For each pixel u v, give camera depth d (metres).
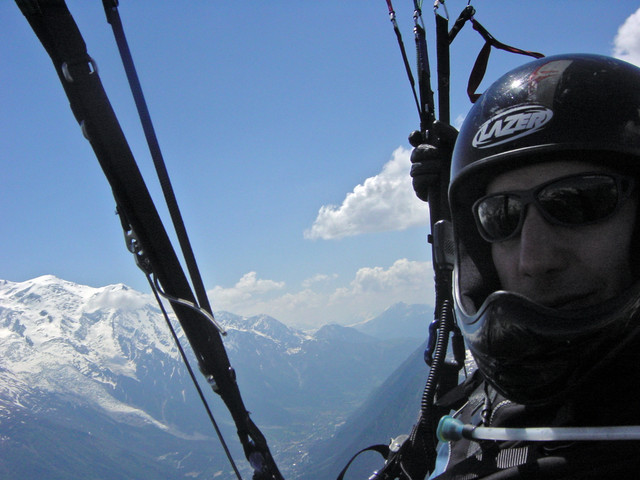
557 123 0.60
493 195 0.64
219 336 0.88
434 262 1.05
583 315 0.57
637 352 0.57
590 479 0.54
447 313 1.02
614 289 0.59
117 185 0.78
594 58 0.63
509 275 0.64
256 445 0.93
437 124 1.08
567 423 0.58
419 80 1.17
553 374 0.59
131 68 0.82
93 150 0.78
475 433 0.65
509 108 0.64
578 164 0.60
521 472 0.58
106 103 0.76
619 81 0.61
